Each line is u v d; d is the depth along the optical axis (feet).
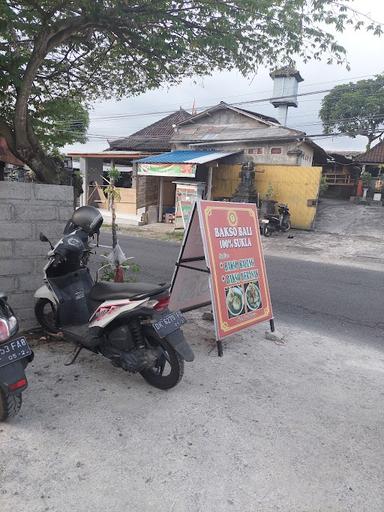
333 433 9.64
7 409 9.10
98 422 9.61
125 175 78.69
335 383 12.28
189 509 7.18
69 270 13.15
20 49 15.56
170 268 28.96
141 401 10.65
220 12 14.40
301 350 14.80
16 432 9.09
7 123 15.93
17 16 12.88
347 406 10.95
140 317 11.13
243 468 8.29
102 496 7.38
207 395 11.11
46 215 14.58
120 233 50.75
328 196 81.41
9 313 9.54
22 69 14.99
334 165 81.92
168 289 11.43
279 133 58.29
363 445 9.25
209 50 16.48
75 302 13.06
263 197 54.95
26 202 14.05
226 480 7.93
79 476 7.84
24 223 14.10
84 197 70.64
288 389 11.73
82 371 12.16
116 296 11.53
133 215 62.34
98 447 8.71
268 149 58.34
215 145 62.08
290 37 15.08
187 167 52.85
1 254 13.79
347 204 69.31
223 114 65.51
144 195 60.18
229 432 9.46
